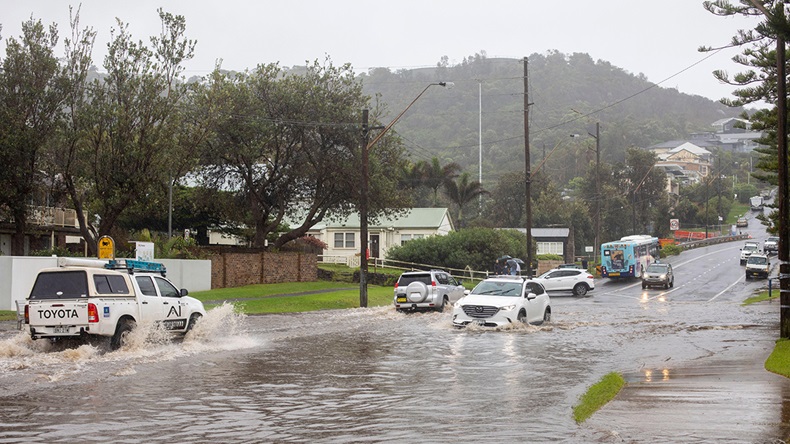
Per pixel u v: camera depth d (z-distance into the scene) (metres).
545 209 101.06
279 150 49.06
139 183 35.19
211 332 22.00
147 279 19.20
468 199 80.38
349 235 70.88
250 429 9.84
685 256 93.06
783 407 11.08
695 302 43.09
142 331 18.47
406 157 52.78
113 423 10.16
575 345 20.70
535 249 73.94
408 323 27.69
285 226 60.03
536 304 26.92
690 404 11.36
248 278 45.62
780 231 21.84
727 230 145.38
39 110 35.22
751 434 9.27
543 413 10.88
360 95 50.16
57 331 17.16
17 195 35.84
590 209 108.00
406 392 12.85
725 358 17.70
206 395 12.45
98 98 34.97
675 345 20.84
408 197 53.25
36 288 17.41
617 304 41.94
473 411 11.07
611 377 14.04
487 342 21.33
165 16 35.62
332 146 49.31
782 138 21.69
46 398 12.02
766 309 36.41
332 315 31.47
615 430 9.56
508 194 106.19
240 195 49.97
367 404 11.70
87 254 51.44
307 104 47.84
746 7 25.22
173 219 51.34
